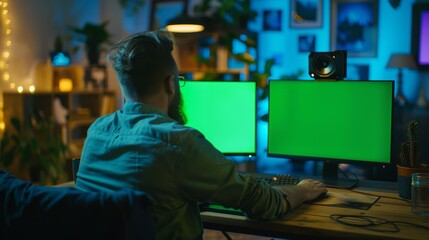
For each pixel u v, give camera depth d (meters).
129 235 0.97
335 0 5.44
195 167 1.31
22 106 4.31
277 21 5.61
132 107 1.42
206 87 2.17
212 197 1.34
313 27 5.51
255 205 1.42
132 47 1.39
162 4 5.73
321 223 1.47
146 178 1.31
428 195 1.57
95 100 5.09
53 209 1.00
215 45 4.95
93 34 5.06
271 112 2.14
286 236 1.46
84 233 0.99
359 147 1.98
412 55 5.12
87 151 1.45
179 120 1.56
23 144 4.07
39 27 4.93
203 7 5.23
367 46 5.39
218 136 2.18
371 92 1.95
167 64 1.42
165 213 1.32
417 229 1.40
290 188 1.64
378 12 5.34
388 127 1.93
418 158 1.76
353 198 1.77
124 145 1.35
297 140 2.09
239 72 4.92
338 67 2.00
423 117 5.05
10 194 1.08
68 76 4.80
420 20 5.24
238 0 5.26
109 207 0.97
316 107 2.05
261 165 5.43
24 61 4.74
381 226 1.43
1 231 1.08
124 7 5.72
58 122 4.72
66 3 5.28
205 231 3.74
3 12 4.48
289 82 2.10
